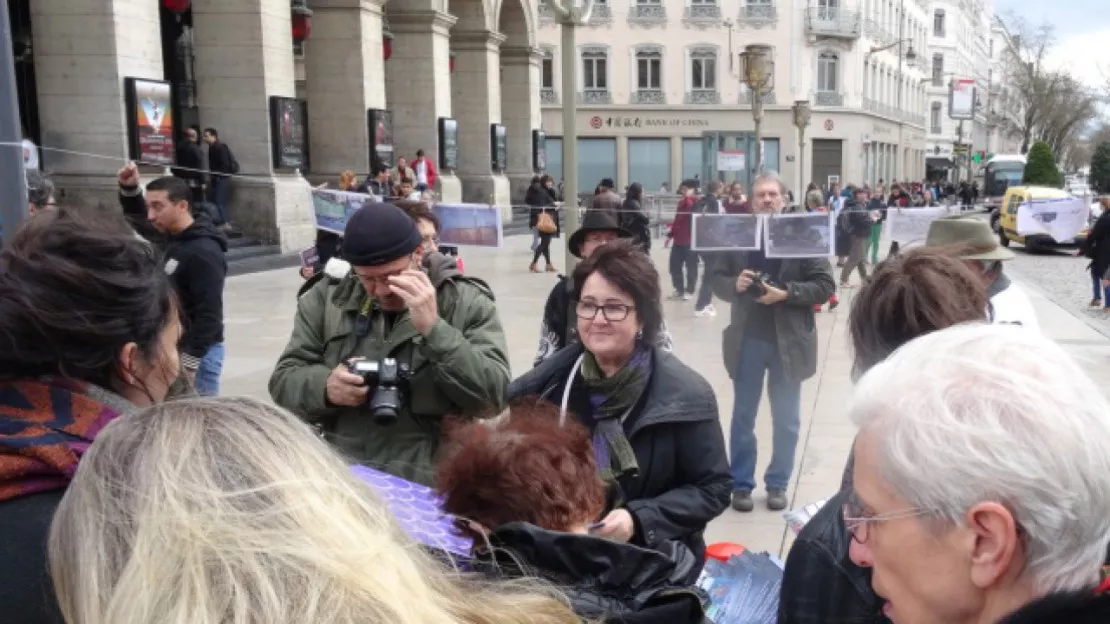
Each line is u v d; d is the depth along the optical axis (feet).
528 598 4.02
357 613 3.12
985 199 152.46
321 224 22.52
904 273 7.21
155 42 46.55
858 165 162.09
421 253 10.31
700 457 8.46
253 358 27.76
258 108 54.49
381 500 3.83
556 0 16.17
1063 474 3.46
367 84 65.46
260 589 3.05
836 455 19.61
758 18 150.82
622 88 151.84
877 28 173.27
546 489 5.62
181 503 3.29
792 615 5.78
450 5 88.94
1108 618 3.51
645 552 5.20
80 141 44.47
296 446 3.66
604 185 34.78
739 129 153.28
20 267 4.69
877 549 3.93
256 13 53.62
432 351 9.07
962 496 3.56
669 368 8.70
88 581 3.24
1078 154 321.11
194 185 49.29
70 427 4.43
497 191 91.97
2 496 4.08
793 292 15.53
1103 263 44.09
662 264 60.59
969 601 3.71
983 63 317.22
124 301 4.83
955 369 3.82
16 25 50.96
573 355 9.15
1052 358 3.85
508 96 104.22
